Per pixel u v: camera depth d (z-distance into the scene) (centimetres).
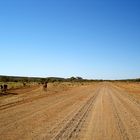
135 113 1708
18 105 1995
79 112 1694
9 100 2392
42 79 12900
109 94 3678
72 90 4694
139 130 1153
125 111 1797
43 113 1596
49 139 934
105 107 2016
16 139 923
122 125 1269
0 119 1338
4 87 3828
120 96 3300
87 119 1418
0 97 2706
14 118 1377
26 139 926
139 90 5009
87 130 1123
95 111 1764
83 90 4784
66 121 1332
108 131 1116
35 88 4875
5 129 1092
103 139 970
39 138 946
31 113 1579
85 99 2752
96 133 1069
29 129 1104
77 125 1231
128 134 1067
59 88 5353
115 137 1008
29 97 2812
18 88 4638
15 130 1077
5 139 923
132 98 2992
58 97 2933
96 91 4481
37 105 2033
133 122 1359
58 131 1080
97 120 1393
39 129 1110
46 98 2748
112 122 1345
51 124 1236
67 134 1029
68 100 2572
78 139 952
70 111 1733
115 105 2178
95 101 2531
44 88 4441
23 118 1385
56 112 1664
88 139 960
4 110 1681
